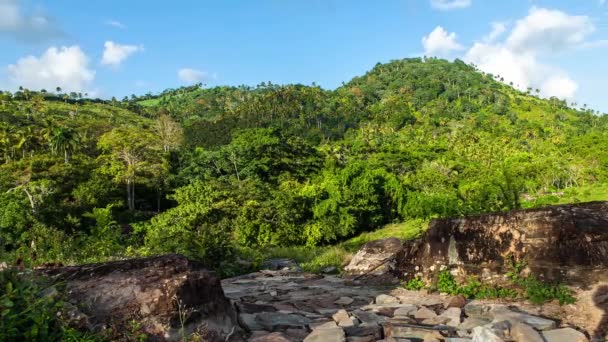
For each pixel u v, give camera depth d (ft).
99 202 151.64
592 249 20.84
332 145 290.76
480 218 25.43
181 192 125.39
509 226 23.97
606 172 217.97
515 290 22.17
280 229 119.03
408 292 25.63
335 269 40.27
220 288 18.20
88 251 46.32
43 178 147.95
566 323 18.12
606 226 21.34
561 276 21.08
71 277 16.89
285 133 222.89
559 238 21.84
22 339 13.42
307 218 134.82
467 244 25.05
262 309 22.47
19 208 110.52
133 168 173.27
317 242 123.24
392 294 25.49
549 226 22.39
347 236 139.33
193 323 15.97
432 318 19.60
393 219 147.64
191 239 40.52
